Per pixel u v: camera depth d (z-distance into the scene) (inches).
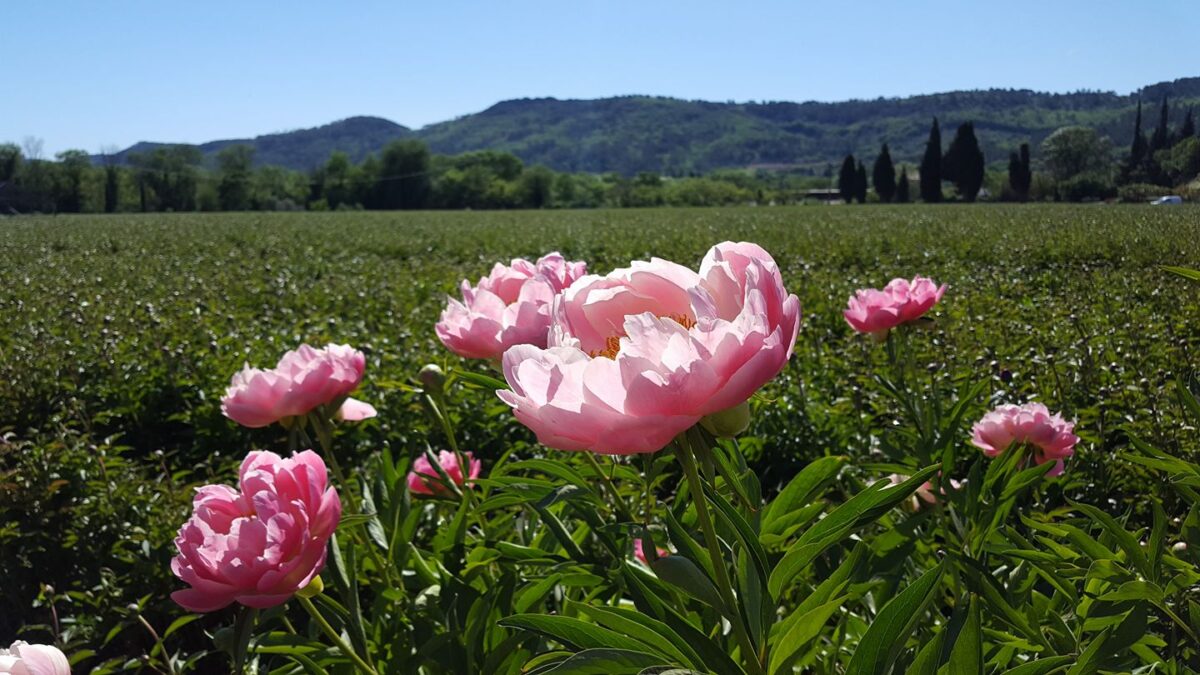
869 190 3762.3
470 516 93.4
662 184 4783.5
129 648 153.4
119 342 307.1
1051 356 187.2
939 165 2645.2
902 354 104.1
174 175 3996.1
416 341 313.1
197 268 727.1
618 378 37.9
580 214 2391.7
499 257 910.4
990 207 1438.2
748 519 58.3
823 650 67.6
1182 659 66.9
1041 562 66.6
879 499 42.7
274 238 1259.8
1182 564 59.4
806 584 72.5
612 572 68.4
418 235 1314.0
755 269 41.7
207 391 260.4
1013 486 78.2
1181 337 198.2
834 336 323.3
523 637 68.5
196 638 155.6
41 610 164.6
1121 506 127.6
